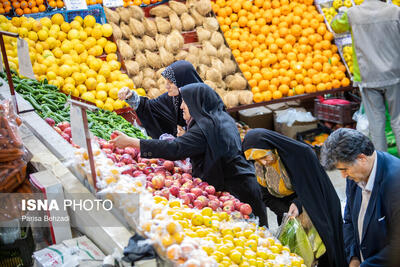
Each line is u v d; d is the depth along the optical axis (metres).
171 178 3.63
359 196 3.19
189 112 4.01
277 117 7.79
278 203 3.95
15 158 2.95
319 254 3.44
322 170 3.55
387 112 7.21
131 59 7.04
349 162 2.85
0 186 2.90
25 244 2.82
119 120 5.41
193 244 2.24
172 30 7.52
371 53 6.55
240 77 7.32
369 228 2.97
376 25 6.50
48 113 4.52
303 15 7.90
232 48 7.75
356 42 6.70
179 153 3.77
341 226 3.68
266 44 7.82
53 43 6.45
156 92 6.79
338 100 7.64
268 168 3.74
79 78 6.29
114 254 2.28
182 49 7.43
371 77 6.61
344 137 2.86
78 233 2.90
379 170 2.89
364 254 3.09
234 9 8.02
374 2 6.57
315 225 3.44
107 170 2.66
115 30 7.00
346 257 3.54
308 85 7.54
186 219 2.94
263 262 2.73
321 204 3.48
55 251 2.53
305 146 3.53
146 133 5.82
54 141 3.34
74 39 6.62
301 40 7.79
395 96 6.67
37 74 6.03
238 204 3.42
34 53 6.11
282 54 7.69
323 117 7.73
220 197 3.56
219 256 2.59
